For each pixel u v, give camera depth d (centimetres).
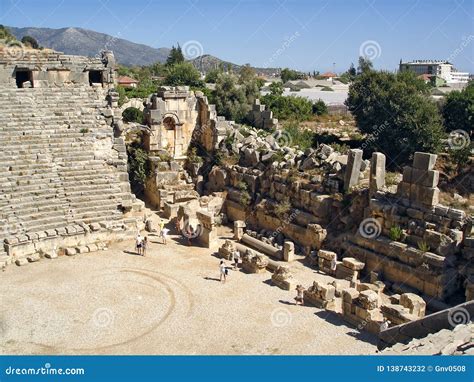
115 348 2186
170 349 2183
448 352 1612
